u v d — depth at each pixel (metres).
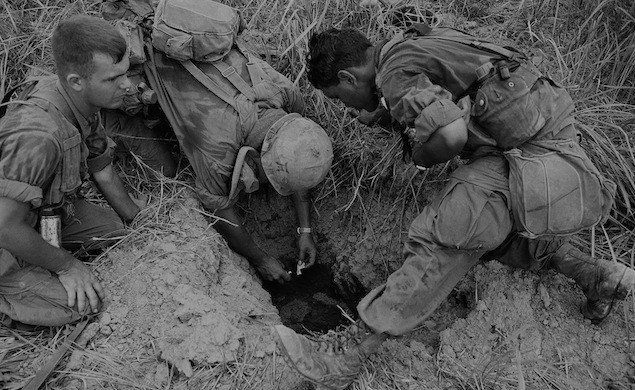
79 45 1.95
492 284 2.41
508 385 2.16
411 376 2.23
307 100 3.02
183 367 2.12
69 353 2.17
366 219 2.93
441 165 2.70
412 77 1.98
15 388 2.06
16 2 3.33
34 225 2.18
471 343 2.30
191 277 2.39
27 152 1.93
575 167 1.97
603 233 2.56
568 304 2.37
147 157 2.81
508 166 2.04
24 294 2.17
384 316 2.08
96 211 2.51
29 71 3.00
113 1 2.68
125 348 2.20
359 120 2.62
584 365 2.21
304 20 3.15
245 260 2.86
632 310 2.33
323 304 2.97
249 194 3.08
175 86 2.59
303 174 2.42
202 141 2.55
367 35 3.07
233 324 2.28
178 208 2.69
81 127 2.14
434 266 2.04
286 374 2.17
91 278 2.26
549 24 3.17
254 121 2.54
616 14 3.02
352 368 2.13
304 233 2.98
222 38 2.53
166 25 2.48
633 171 2.61
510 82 1.95
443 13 3.22
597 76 2.94
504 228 2.04
